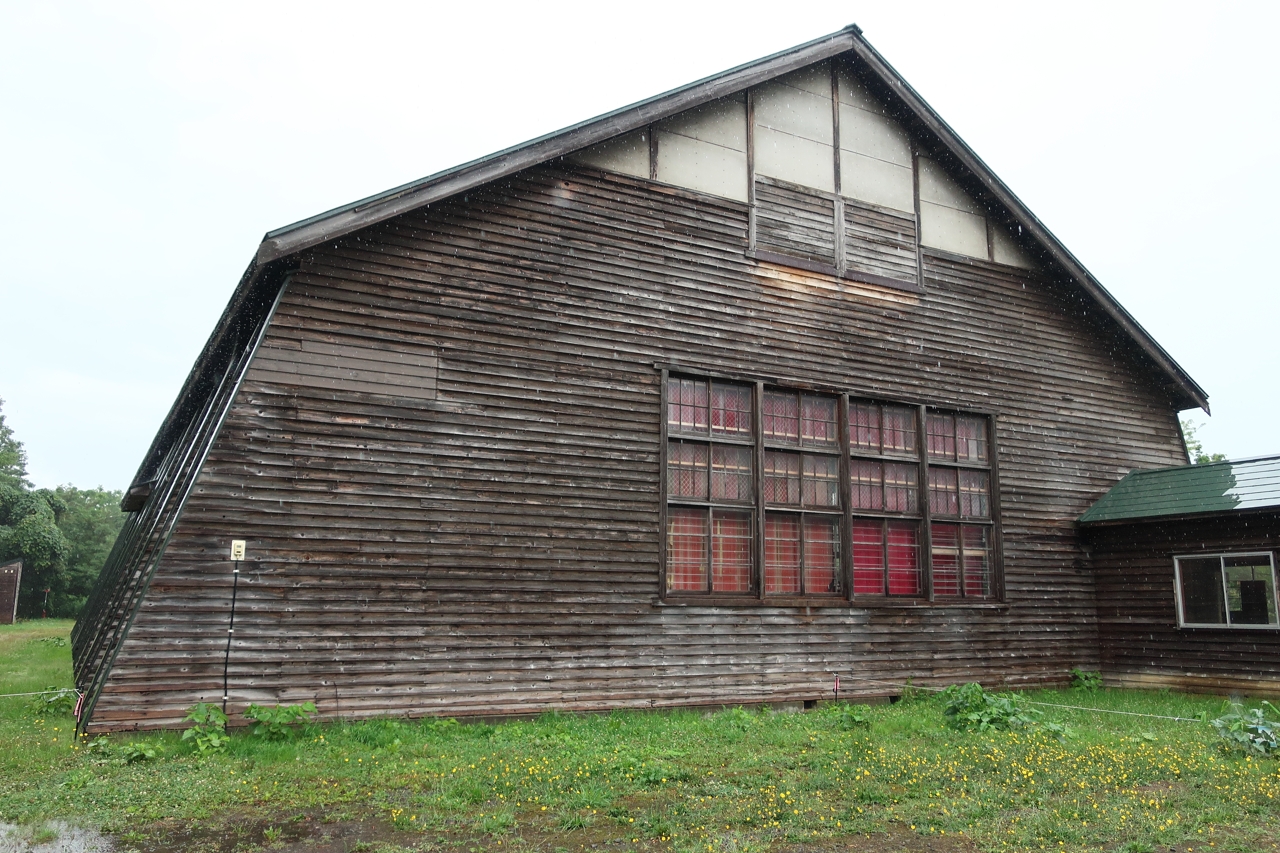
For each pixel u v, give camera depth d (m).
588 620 11.30
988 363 15.33
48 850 5.86
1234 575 15.64
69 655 20.12
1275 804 7.12
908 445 14.44
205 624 9.41
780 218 13.70
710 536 12.44
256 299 11.16
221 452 9.75
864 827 6.47
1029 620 14.95
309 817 6.65
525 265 11.64
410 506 10.53
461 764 8.16
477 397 11.09
